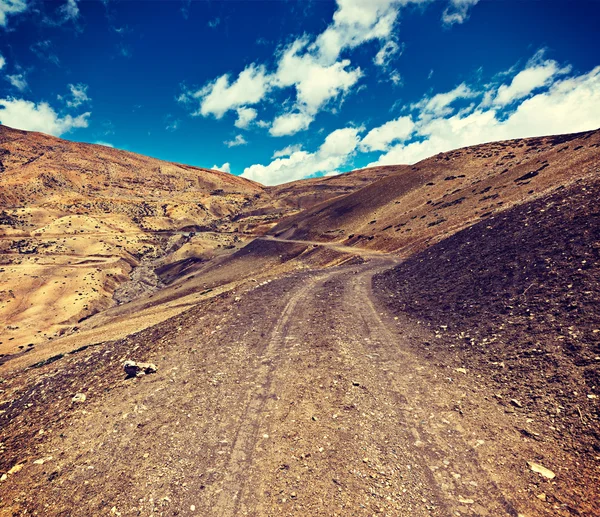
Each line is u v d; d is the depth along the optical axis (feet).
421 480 19.58
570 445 20.02
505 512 16.72
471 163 276.21
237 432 25.77
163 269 408.46
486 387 27.96
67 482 22.22
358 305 59.62
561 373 25.77
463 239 70.85
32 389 48.57
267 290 72.84
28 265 349.82
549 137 266.36
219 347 43.86
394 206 260.83
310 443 23.73
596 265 35.42
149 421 28.27
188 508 19.11
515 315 36.47
